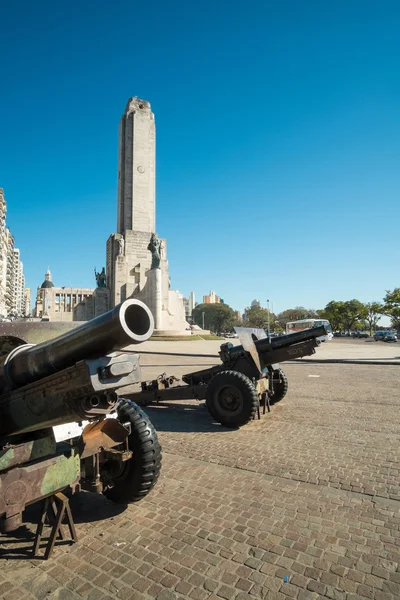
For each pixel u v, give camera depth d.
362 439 6.00
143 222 58.38
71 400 2.51
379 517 3.54
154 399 8.22
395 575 2.70
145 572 2.77
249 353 7.47
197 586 2.60
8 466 2.76
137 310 2.35
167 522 3.48
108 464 3.71
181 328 57.47
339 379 12.74
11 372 2.89
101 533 3.31
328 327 7.26
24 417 2.82
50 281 100.88
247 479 4.45
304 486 4.24
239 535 3.24
